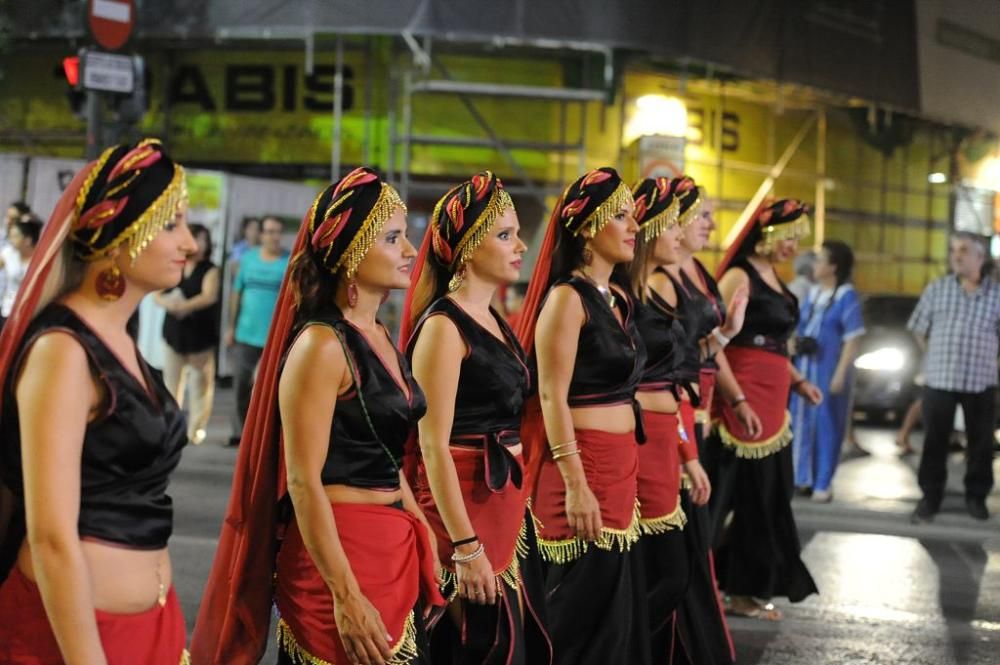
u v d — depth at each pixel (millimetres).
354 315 3801
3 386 2854
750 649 6742
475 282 4527
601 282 5344
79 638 2768
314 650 3727
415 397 3855
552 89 19219
